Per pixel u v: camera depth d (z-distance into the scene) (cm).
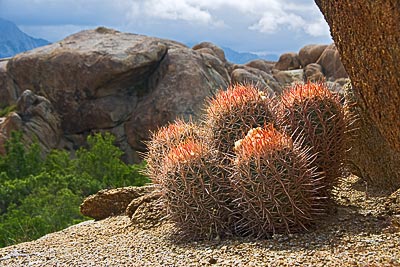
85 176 893
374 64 312
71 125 1481
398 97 303
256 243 327
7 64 1588
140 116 1404
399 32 282
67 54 1476
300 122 368
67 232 443
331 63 1908
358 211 377
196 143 363
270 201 330
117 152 1037
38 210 702
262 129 347
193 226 352
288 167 329
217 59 1572
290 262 281
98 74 1425
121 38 1559
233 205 351
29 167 1037
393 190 419
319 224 351
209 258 308
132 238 386
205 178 348
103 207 495
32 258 358
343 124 377
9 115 1379
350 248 298
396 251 284
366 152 428
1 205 828
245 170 331
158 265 303
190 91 1395
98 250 361
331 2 333
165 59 1470
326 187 376
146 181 839
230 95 376
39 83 1502
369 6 296
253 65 1948
